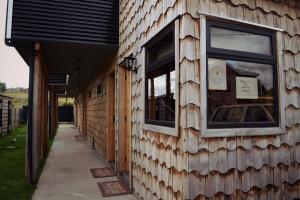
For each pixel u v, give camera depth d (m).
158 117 3.27
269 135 2.92
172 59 2.83
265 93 2.94
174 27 2.76
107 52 5.63
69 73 8.70
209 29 2.63
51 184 4.66
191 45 2.54
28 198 3.89
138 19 3.96
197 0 2.60
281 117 2.96
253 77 2.87
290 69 3.12
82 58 6.26
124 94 5.30
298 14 3.26
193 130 2.49
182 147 2.52
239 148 2.72
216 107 2.63
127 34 4.59
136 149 4.00
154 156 3.25
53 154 8.00
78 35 4.86
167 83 3.02
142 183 3.67
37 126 5.02
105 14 5.12
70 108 28.25
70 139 12.48
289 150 3.04
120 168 5.21
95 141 9.07
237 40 2.80
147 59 3.64
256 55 2.88
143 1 3.74
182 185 2.51
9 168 5.85
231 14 2.76
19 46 4.73
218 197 2.56
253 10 2.91
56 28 4.70
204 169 2.51
